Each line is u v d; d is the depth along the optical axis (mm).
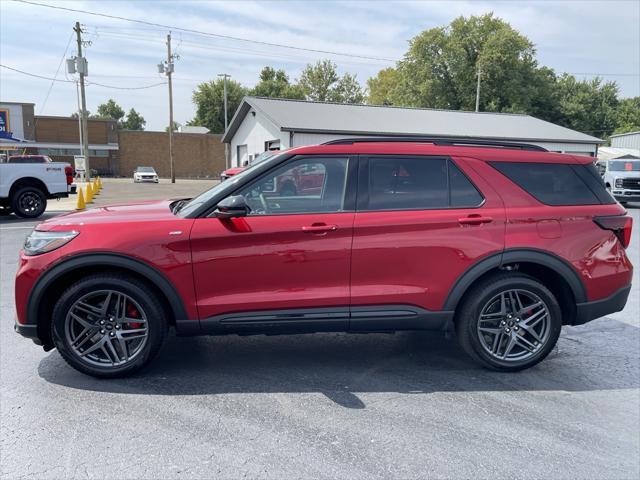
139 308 3715
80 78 34156
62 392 3598
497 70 50156
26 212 13438
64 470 2689
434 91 52438
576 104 57906
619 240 4145
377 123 25656
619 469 2805
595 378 4008
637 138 50531
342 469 2738
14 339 4656
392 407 3461
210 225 3666
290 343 4680
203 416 3283
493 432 3162
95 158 54156
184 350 4457
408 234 3791
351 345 4652
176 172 57531
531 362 4047
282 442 2994
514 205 3971
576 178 4152
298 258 3709
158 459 2797
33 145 49281
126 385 3725
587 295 4062
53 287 3752
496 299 3990
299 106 26422
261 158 4582
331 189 3854
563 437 3125
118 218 3783
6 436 3008
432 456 2883
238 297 3709
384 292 3812
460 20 51875
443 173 3965
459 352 4523
